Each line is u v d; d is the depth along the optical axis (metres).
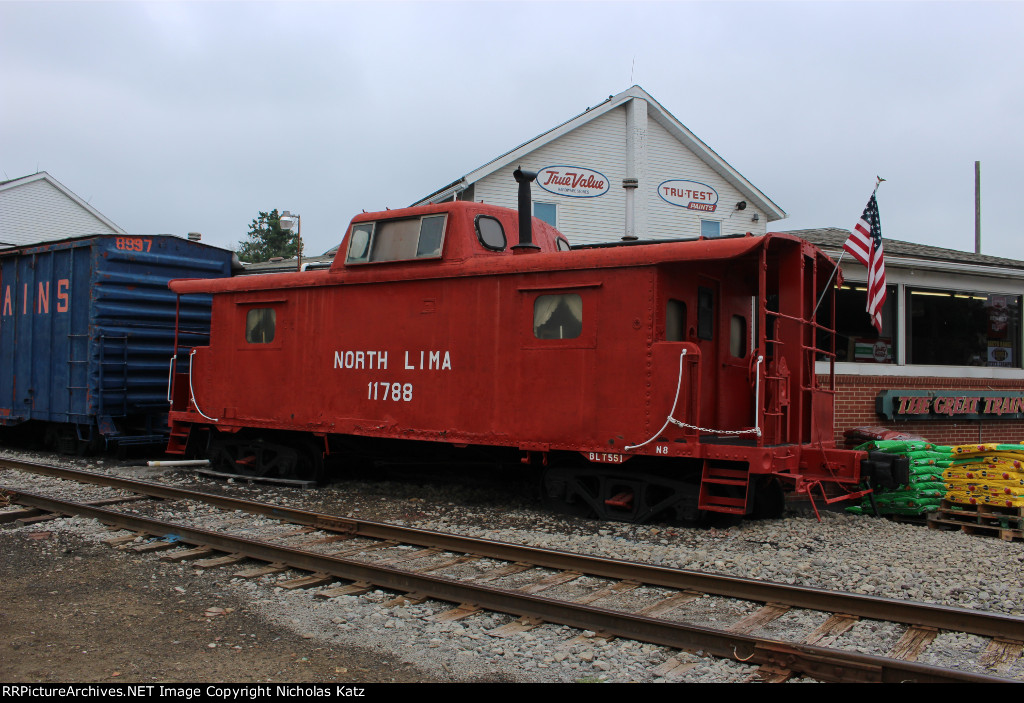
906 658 4.30
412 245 9.22
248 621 5.05
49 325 13.05
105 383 12.34
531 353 8.26
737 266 8.96
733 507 7.41
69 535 7.29
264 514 8.17
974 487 8.15
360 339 9.55
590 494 8.36
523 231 9.12
